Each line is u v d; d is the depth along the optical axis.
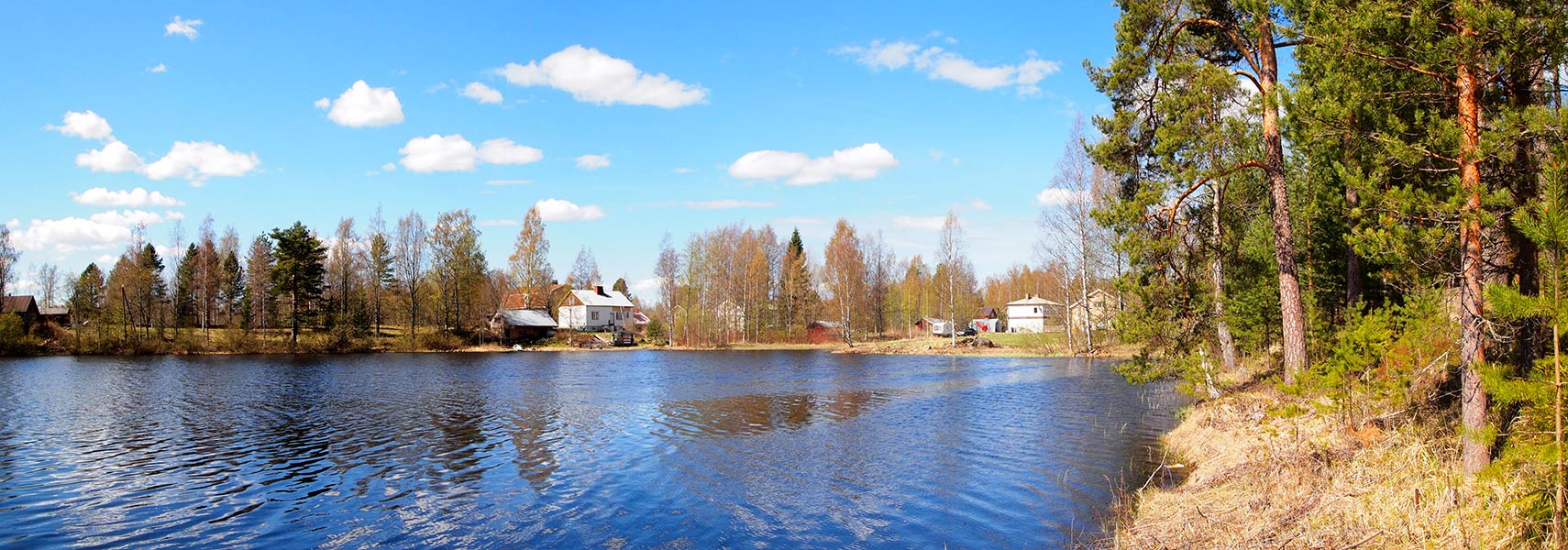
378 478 16.38
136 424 24.42
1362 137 10.11
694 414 25.95
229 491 15.24
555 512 13.31
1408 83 9.77
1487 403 8.76
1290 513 9.21
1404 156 9.16
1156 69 17.50
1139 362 19.88
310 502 14.32
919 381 37.81
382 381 40.22
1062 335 63.53
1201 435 16.28
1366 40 9.41
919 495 13.84
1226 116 17.38
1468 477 8.68
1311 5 11.18
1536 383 6.97
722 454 18.36
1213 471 13.00
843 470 16.19
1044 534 11.25
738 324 92.06
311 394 33.62
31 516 13.52
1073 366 45.84
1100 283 55.53
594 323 108.62
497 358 63.28
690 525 12.30
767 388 35.41
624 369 49.19
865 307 89.94
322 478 16.34
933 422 23.14
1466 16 8.27
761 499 13.91
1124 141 18.66
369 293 85.69
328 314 77.50
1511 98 9.45
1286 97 10.72
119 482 16.09
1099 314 57.16
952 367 48.31
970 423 22.73
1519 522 7.21
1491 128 8.88
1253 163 16.28
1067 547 10.59
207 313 78.25
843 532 11.77
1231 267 22.02
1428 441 10.41
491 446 20.14
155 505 14.20
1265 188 21.84
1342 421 12.65
